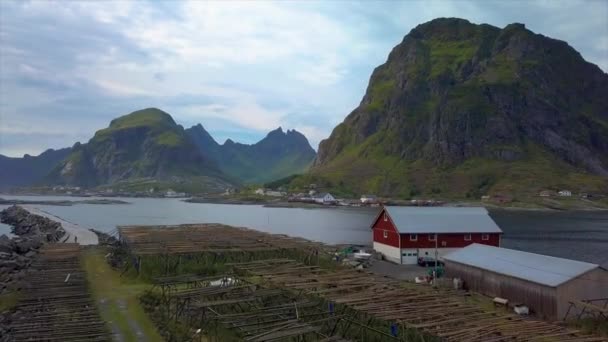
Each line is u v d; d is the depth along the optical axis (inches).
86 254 2146.9
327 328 1021.8
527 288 1343.5
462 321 944.9
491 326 911.0
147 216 5935.0
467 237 2225.6
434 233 2192.4
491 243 2235.5
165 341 991.6
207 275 1598.2
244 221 5246.1
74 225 4114.2
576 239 3577.8
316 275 1397.6
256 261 1692.9
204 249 1907.0
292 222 5137.8
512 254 1596.9
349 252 2383.1
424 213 2333.9
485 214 2364.7
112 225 4495.6
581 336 898.7
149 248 1908.2
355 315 1049.5
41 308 1167.0
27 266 1817.2
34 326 1023.6
